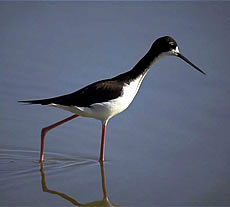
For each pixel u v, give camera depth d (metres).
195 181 9.48
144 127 11.83
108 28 16.55
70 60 14.83
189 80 13.90
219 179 9.56
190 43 15.66
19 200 8.61
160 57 10.59
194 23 16.77
